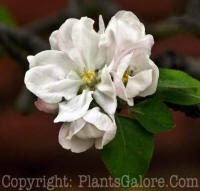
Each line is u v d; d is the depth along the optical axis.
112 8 0.71
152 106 0.42
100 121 0.41
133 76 0.42
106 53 0.43
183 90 0.43
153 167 0.96
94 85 0.43
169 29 0.63
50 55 0.43
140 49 0.41
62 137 0.42
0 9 0.75
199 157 0.97
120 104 0.43
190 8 0.61
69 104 0.42
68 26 0.43
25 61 0.64
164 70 0.44
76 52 0.43
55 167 0.96
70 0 0.70
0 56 0.71
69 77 0.43
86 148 0.42
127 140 0.42
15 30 0.62
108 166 0.41
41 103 0.42
